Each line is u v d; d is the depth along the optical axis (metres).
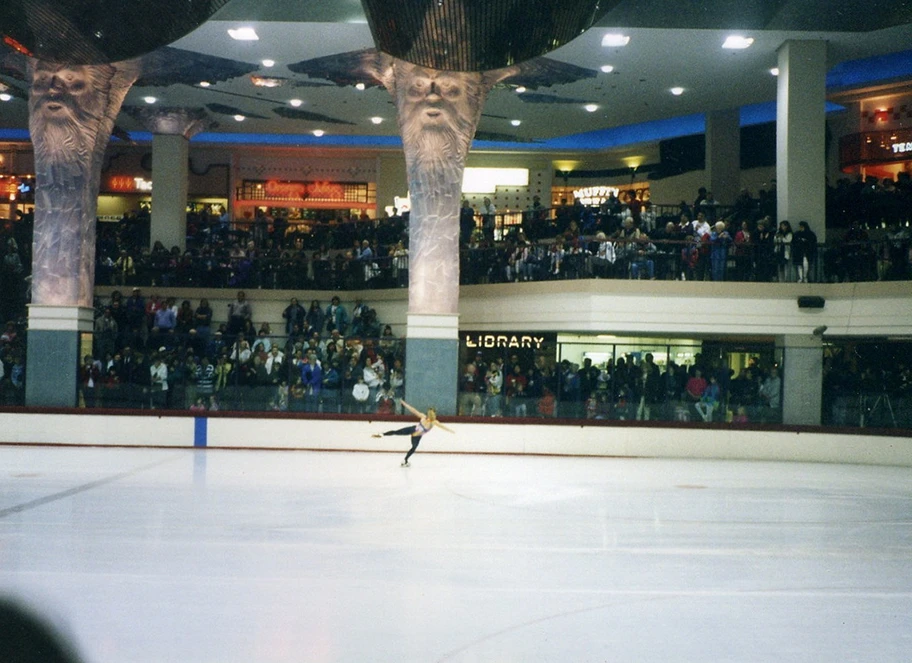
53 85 26.41
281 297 33.09
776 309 26.22
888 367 26.83
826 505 17.91
